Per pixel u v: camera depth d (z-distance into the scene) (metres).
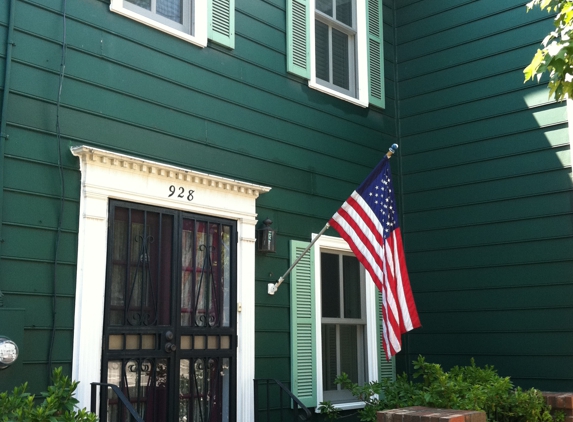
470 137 6.99
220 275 5.43
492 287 6.63
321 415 6.00
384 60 7.52
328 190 6.52
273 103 6.12
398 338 5.02
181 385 5.04
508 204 6.64
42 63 4.52
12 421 3.57
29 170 4.36
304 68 6.45
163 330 4.94
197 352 5.14
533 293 6.37
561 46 4.47
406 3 7.67
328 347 6.36
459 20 7.24
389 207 5.40
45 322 4.30
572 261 6.16
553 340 6.19
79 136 4.66
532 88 6.62
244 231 5.60
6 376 3.99
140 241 4.93
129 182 4.85
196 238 5.30
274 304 5.79
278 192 6.02
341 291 6.58
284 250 5.97
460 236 6.92
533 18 6.69
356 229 5.24
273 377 5.65
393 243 5.31
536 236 6.41
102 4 4.95
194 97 5.46
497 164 6.77
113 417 4.61
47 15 4.61
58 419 3.75
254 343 5.52
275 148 6.07
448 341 6.86
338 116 6.80
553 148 6.41
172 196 5.11
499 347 6.51
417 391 5.43
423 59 7.46
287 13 6.40
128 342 4.75
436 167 7.20
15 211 4.25
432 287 7.04
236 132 5.74
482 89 6.97
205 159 5.45
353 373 6.54
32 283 4.28
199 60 5.55
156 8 5.42
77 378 4.38
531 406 5.48
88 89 4.76
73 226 4.54
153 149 5.08
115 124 4.88
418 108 7.43
